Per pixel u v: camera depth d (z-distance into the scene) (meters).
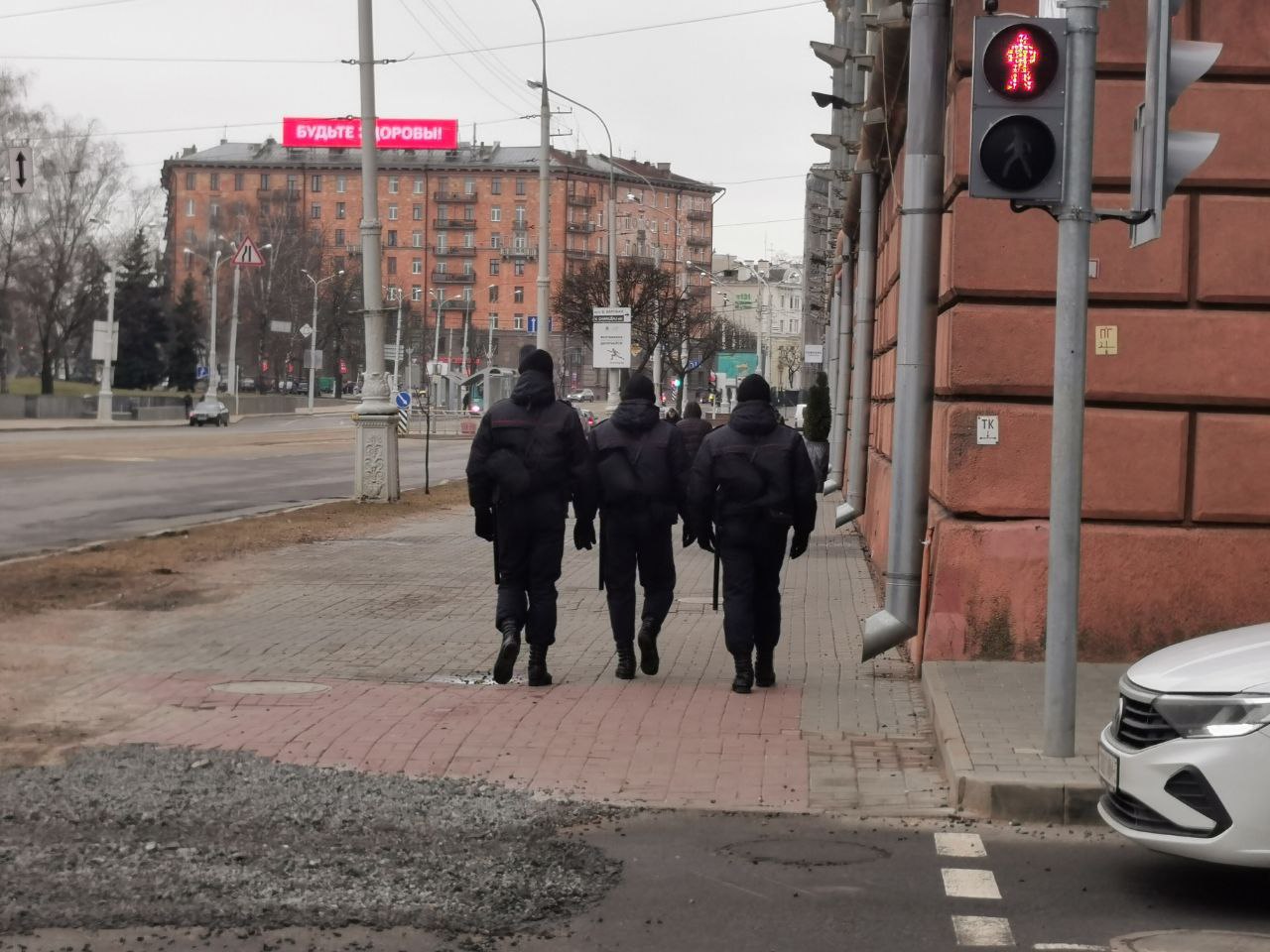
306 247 138.25
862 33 25.88
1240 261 11.09
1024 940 5.63
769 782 8.22
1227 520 11.09
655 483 11.19
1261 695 5.85
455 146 156.88
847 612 15.50
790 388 127.75
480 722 9.70
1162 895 6.23
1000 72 7.77
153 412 93.44
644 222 160.00
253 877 6.26
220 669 11.51
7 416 86.25
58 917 5.70
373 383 29.02
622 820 7.45
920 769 8.56
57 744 8.90
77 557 18.45
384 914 5.82
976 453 11.24
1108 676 10.56
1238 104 11.08
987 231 11.16
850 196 26.80
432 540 21.95
